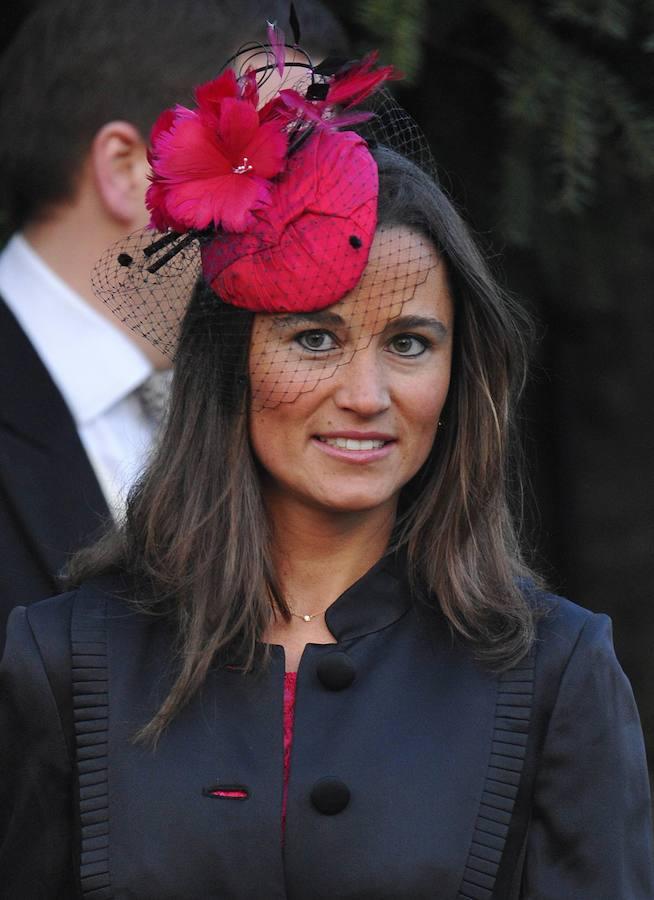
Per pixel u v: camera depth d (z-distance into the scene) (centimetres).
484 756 978
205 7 1366
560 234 1561
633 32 1460
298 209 953
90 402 1345
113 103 1352
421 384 977
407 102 1588
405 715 993
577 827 981
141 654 1021
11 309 1339
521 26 1465
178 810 971
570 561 1927
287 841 966
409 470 988
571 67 1454
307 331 970
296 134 980
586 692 992
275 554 1034
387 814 962
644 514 1905
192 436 1034
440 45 1524
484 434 1027
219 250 972
